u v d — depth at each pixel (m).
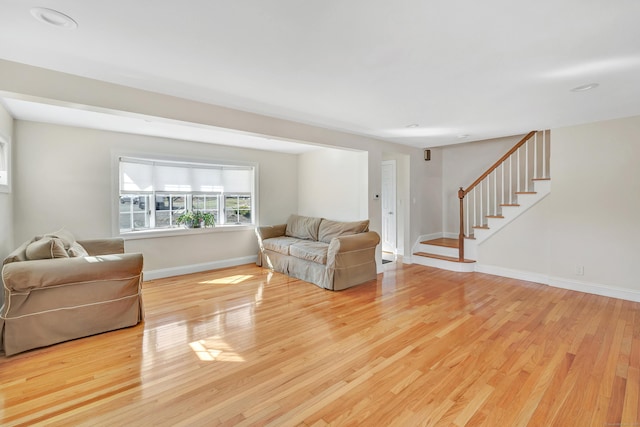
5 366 2.20
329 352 2.40
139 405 1.78
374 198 4.87
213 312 3.26
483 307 3.37
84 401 1.82
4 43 1.88
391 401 1.81
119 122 3.70
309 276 4.40
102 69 2.26
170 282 4.41
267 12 1.54
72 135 3.89
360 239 4.26
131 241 4.38
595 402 1.78
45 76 2.25
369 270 4.46
